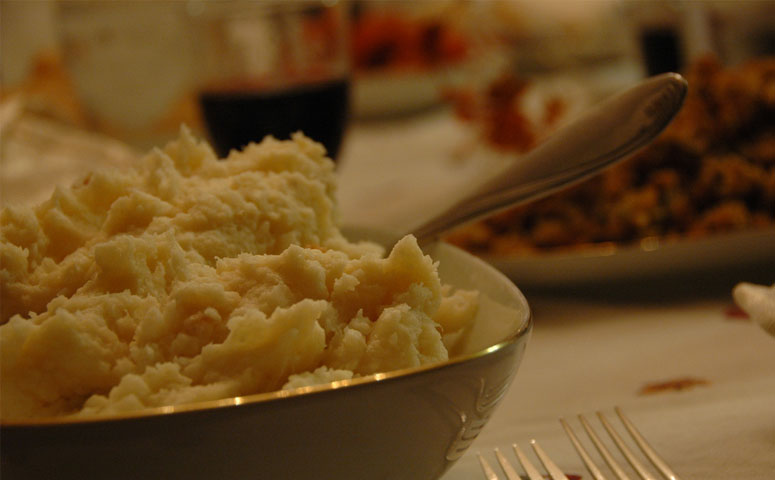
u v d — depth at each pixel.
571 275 0.75
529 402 0.63
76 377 0.52
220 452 0.48
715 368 0.64
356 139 1.65
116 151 1.16
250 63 0.95
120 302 0.54
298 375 0.52
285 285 0.53
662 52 1.30
